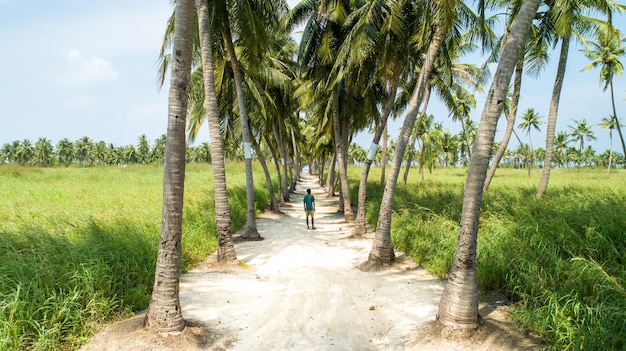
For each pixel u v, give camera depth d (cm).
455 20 905
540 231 626
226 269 793
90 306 466
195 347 430
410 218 1037
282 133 2323
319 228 1388
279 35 1602
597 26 1270
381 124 1166
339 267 829
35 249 557
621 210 654
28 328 402
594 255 534
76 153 10081
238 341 453
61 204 1188
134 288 562
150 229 844
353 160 9381
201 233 988
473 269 450
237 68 1128
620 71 2006
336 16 1191
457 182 2558
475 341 424
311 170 8662
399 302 591
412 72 1425
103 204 1219
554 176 3244
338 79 1120
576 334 380
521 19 432
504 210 867
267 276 754
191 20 468
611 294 410
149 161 9925
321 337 467
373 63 1160
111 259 579
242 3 950
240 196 1761
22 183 1947
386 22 950
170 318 445
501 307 526
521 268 544
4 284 426
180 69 459
